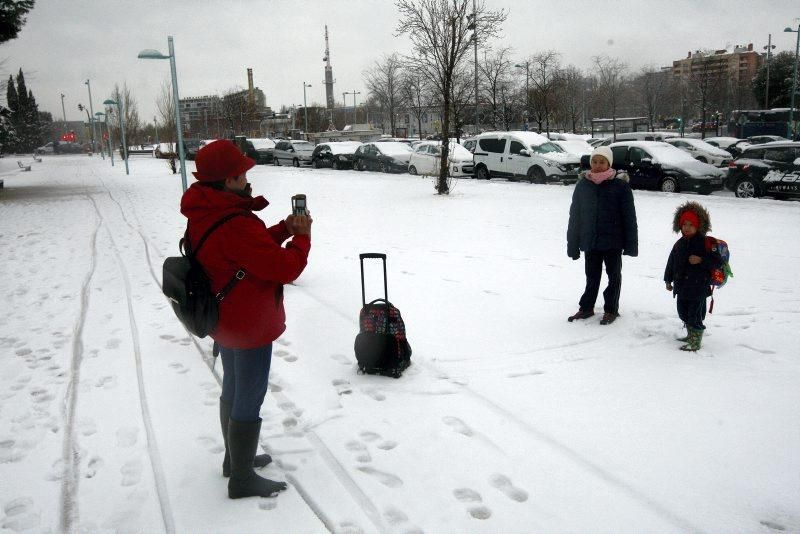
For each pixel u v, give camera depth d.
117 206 16.97
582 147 21.91
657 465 3.20
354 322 5.78
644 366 4.58
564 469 3.18
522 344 5.11
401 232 11.20
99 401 4.14
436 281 7.34
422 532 2.68
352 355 4.94
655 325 5.46
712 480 3.05
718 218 12.16
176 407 4.03
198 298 2.60
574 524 2.72
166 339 5.43
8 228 13.22
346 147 31.47
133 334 5.57
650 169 17.73
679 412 3.80
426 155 24.84
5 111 26.19
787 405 3.88
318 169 31.41
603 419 3.73
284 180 24.00
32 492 3.06
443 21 16.14
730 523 2.71
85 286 7.50
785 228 10.85
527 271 7.83
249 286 2.67
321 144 32.03
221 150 2.63
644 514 2.79
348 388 4.29
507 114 39.66
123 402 4.12
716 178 17.05
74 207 17.17
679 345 5.02
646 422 3.68
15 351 5.18
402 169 26.98
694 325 4.82
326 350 5.06
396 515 2.81
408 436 3.57
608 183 5.39
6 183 29.33
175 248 10.00
